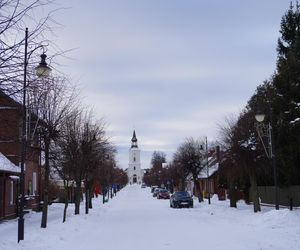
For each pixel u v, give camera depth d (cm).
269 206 3953
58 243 1800
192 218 3177
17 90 984
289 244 1652
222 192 5769
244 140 3259
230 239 1845
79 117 3753
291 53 3080
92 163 3681
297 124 2933
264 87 4022
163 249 1603
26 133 1867
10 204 3328
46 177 2345
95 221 3047
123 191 14625
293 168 3144
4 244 1656
